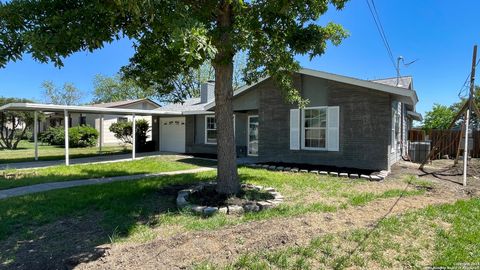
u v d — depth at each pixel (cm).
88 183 781
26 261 324
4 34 351
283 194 629
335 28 602
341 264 299
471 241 360
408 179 817
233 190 595
